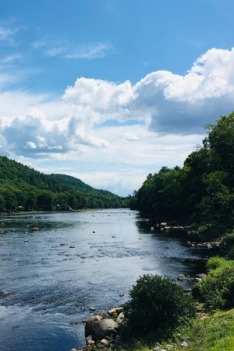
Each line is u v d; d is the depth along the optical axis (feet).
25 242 208.03
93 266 138.31
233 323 55.01
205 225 236.43
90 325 71.15
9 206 649.61
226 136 285.84
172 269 129.80
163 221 350.64
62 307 89.20
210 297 75.51
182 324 63.36
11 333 73.56
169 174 397.39
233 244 164.66
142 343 59.47
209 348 47.34
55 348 66.49
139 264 140.77
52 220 418.10
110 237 231.50
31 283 112.88
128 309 67.36
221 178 256.93
